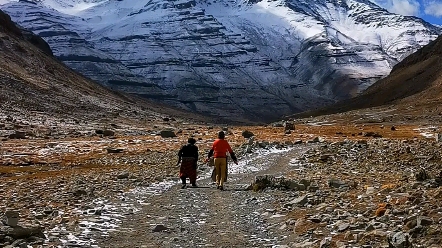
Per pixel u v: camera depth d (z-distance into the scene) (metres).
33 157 43.44
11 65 116.56
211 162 29.27
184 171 23.17
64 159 42.19
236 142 57.47
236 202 18.05
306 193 18.73
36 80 115.38
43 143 57.06
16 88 99.88
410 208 12.91
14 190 22.19
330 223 13.20
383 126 94.94
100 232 13.12
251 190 21.27
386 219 12.43
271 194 19.47
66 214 15.18
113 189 21.45
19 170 34.28
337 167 28.05
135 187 22.42
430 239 10.29
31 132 69.75
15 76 107.94
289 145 46.91
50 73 130.00
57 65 148.75
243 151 41.62
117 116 109.88
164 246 11.88
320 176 24.03
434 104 131.88
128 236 12.85
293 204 16.38
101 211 15.64
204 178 27.56
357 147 35.62
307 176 24.33
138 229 13.69
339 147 36.28
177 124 119.56
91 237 12.52
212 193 20.55
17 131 65.75
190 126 115.88
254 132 79.50
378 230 11.46
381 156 30.64
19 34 152.50
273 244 12.02
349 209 14.39
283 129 88.94
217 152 23.03
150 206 17.30
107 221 14.48
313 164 30.11
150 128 99.00
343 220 13.00
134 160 39.69
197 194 20.20
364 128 87.94
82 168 35.38
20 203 17.75
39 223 13.70
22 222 13.50
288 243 12.01
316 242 11.53
